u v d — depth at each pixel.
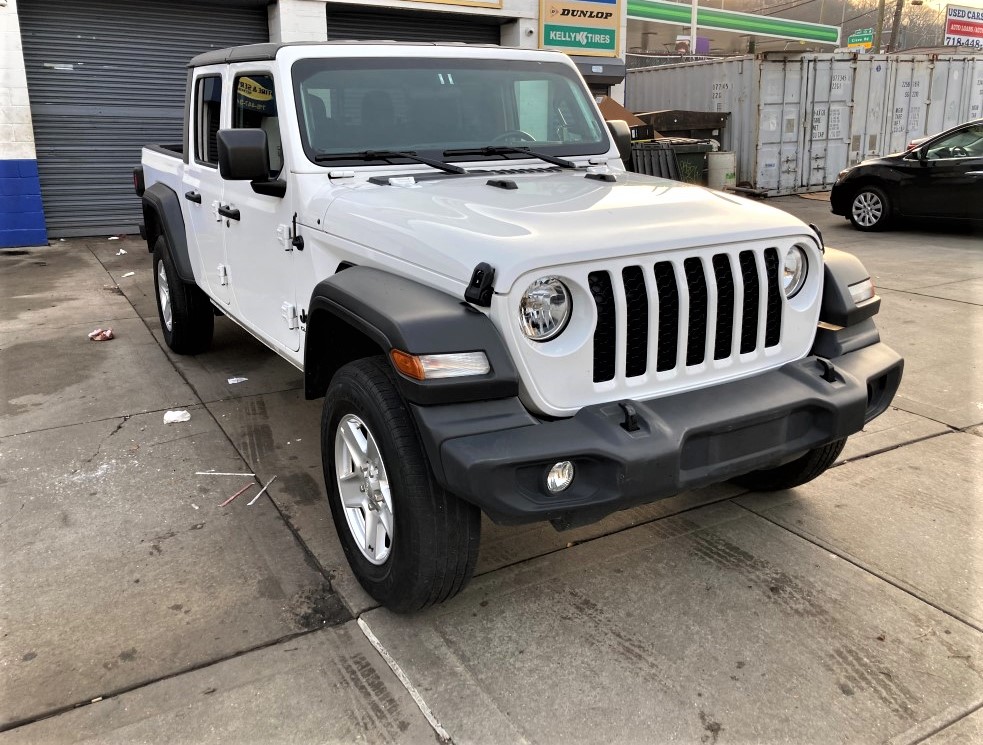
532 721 2.40
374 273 2.83
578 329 2.50
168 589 3.06
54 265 9.67
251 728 2.37
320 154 3.52
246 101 4.05
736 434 2.65
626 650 2.72
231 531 3.49
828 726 2.37
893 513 3.64
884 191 11.50
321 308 2.88
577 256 2.44
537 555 3.33
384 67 3.76
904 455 4.25
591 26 14.23
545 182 3.47
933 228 12.05
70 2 10.73
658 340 2.64
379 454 2.66
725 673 2.60
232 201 4.27
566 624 2.86
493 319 2.42
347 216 3.12
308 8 11.74
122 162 11.63
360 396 2.68
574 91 4.31
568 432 2.40
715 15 34.84
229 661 2.65
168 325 5.95
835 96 16.33
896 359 3.12
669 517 3.65
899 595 3.01
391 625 2.85
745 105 15.88
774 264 2.91
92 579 3.12
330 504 3.14
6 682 2.55
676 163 13.12
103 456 4.26
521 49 4.22
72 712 2.43
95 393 5.23
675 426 2.51
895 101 17.08
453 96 3.89
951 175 10.73
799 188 16.56
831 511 3.67
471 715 2.42
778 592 3.04
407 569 2.62
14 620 2.87
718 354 2.83
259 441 4.46
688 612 2.92
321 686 2.54
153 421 4.75
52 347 6.26
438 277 2.59
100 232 11.73
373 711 2.44
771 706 2.45
